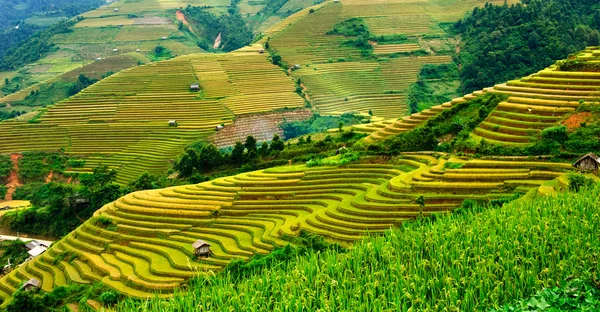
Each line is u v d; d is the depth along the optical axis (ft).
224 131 508.94
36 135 513.86
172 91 579.48
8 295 263.49
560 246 136.56
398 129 363.15
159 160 465.06
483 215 168.14
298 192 288.92
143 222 287.28
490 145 286.46
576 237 139.74
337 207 250.37
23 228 391.45
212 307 131.85
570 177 208.74
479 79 586.04
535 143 275.18
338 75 646.33
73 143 502.79
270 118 545.03
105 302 211.00
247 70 636.89
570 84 323.37
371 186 279.49
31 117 543.39
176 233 272.92
